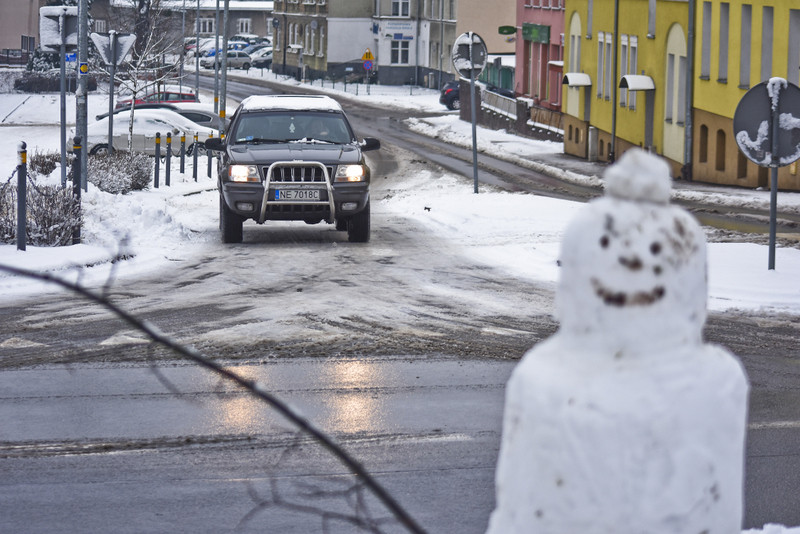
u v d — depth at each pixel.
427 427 10.47
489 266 21.58
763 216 31.22
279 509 8.30
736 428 2.22
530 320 15.95
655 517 2.12
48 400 11.34
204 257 22.70
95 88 98.94
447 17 115.88
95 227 24.38
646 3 52.31
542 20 77.25
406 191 42.41
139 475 9.08
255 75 141.38
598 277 2.17
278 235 27.17
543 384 2.18
